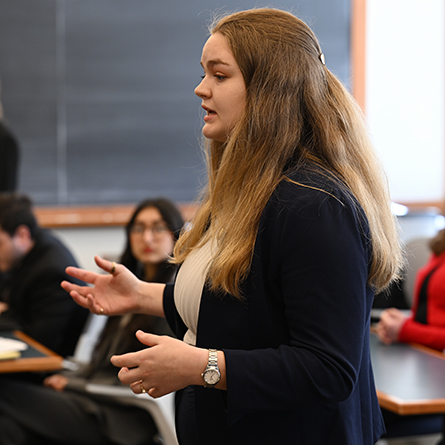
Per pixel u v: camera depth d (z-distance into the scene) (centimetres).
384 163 159
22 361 289
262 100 140
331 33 700
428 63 725
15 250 395
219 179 145
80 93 661
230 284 137
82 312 402
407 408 228
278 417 138
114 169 674
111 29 662
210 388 143
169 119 681
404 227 702
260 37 142
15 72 643
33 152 654
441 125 732
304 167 139
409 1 716
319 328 126
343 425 139
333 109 147
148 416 311
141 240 335
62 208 664
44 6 645
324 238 128
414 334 322
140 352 127
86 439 310
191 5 676
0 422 310
